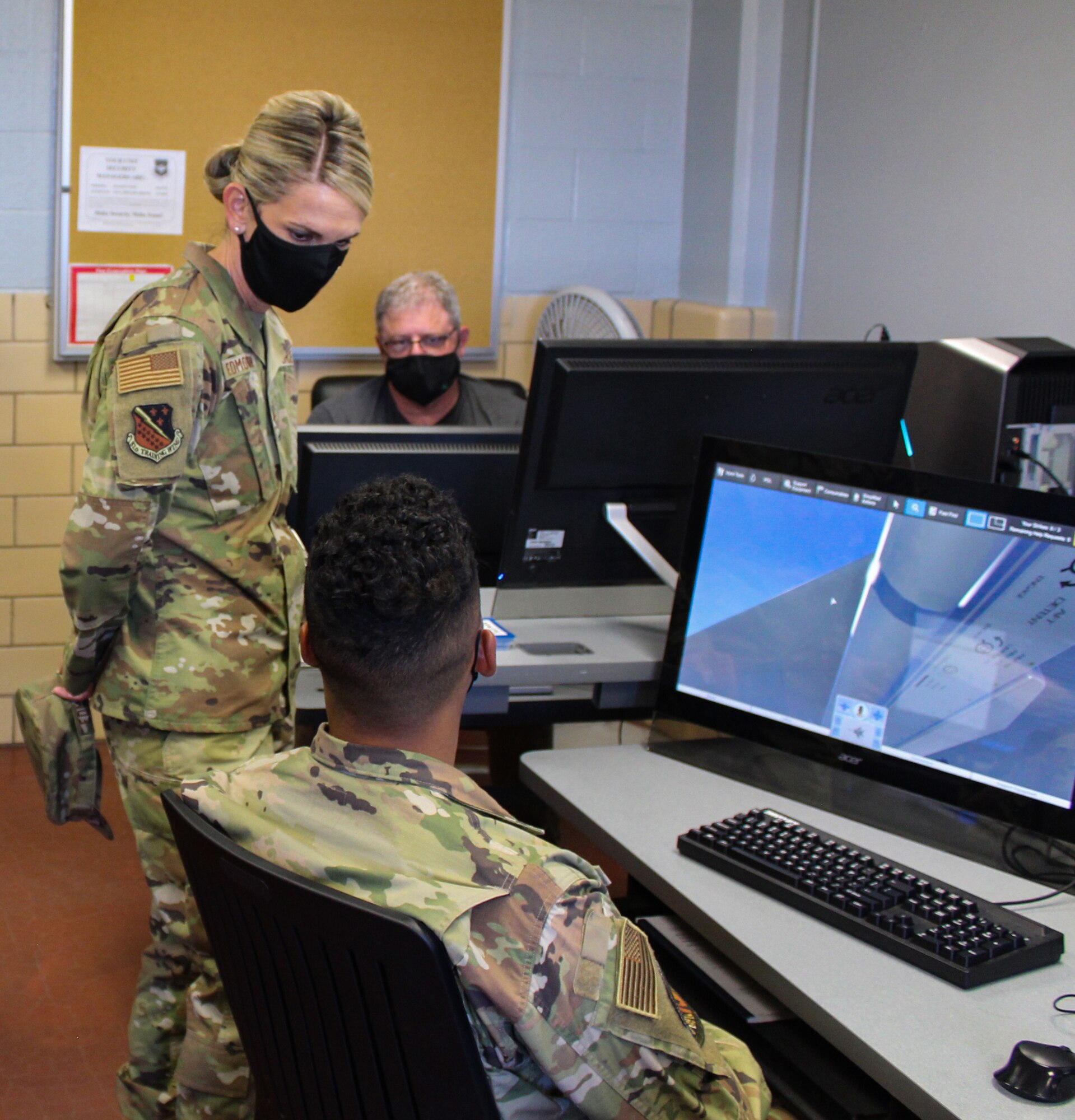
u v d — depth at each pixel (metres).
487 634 1.10
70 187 3.50
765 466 1.76
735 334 3.86
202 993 1.69
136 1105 1.88
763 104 3.83
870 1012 1.22
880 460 2.20
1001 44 2.89
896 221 3.30
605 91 4.00
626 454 1.98
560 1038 0.93
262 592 1.80
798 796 1.73
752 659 1.76
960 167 3.05
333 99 1.73
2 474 3.64
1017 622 1.54
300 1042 1.05
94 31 3.43
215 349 1.71
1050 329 2.79
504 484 2.12
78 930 2.75
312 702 1.96
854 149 3.47
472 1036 0.94
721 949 1.38
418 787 1.01
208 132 3.57
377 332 3.02
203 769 1.76
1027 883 1.52
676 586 1.92
